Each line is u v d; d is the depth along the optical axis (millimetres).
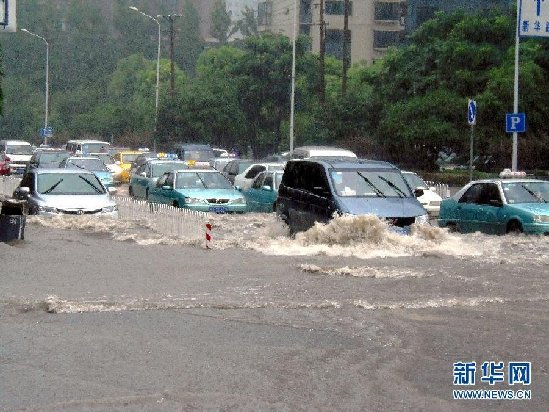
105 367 8359
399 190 18422
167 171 28969
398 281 13062
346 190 18172
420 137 43875
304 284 12789
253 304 11328
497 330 10000
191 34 134250
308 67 69750
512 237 18797
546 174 40750
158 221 20281
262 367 8406
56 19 137625
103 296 11812
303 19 105875
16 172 49094
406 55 52188
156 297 11766
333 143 55531
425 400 7492
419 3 95250
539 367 8523
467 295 12047
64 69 123188
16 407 7164
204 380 7961
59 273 13750
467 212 20953
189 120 68625
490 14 51656
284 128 69938
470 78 45500
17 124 111250
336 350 9078
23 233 17672
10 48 125125
